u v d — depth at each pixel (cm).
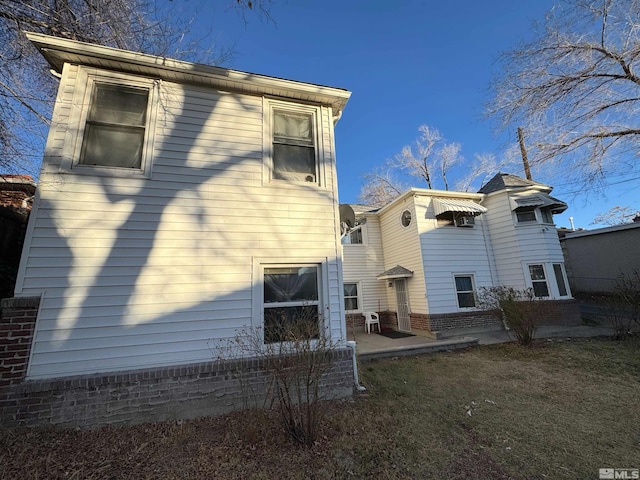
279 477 275
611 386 505
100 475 274
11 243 545
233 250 473
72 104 443
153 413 387
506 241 1184
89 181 427
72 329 383
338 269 525
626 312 864
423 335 1070
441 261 1131
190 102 500
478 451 321
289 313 488
